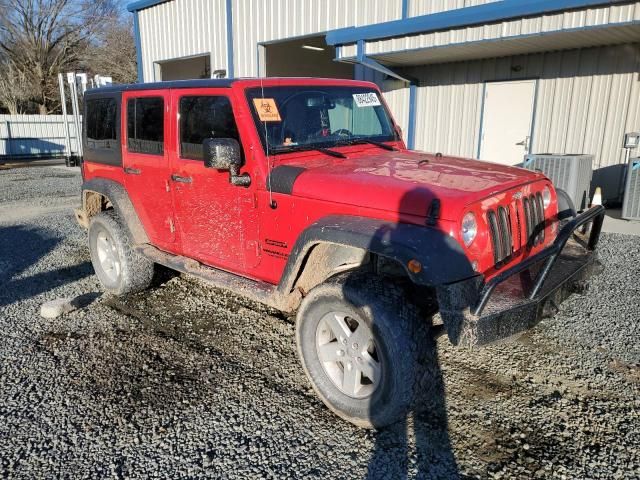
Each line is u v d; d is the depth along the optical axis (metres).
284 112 3.64
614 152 8.89
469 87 10.55
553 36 7.61
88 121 5.11
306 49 16.50
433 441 2.84
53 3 37.03
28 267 6.06
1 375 3.57
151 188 4.36
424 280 2.54
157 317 4.55
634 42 8.30
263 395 3.31
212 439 2.88
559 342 3.93
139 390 3.38
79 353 3.89
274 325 4.38
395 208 2.81
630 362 3.63
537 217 3.32
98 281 5.53
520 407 3.14
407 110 11.70
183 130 3.95
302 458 2.72
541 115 9.63
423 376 2.70
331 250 3.16
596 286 5.02
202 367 3.68
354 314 2.82
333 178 3.13
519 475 2.58
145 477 2.60
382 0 11.12
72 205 10.23
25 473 2.64
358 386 2.95
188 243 4.14
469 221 2.72
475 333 2.50
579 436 2.86
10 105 35.88
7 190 12.52
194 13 15.81
